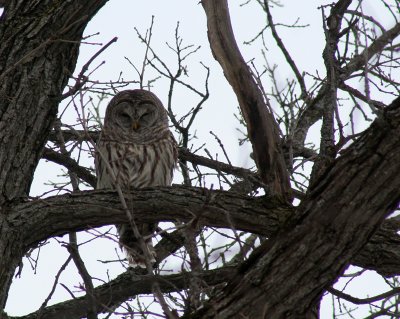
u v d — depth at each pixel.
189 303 8.59
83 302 12.69
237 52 10.16
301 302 8.44
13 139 10.97
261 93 10.25
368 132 8.44
